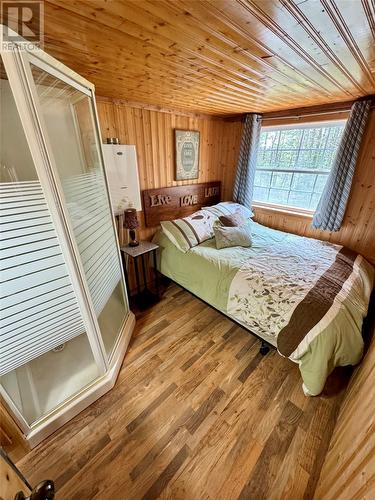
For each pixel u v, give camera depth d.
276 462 1.21
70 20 0.81
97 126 1.57
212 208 3.02
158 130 2.48
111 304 1.96
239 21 0.83
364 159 2.24
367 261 2.30
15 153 1.07
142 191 2.53
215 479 1.15
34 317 1.15
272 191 3.19
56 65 1.04
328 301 1.56
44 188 1.04
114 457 1.24
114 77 1.50
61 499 1.09
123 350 1.86
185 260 2.36
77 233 1.32
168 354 1.90
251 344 2.01
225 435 1.33
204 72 1.40
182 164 2.84
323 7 0.74
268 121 2.89
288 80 1.56
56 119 1.19
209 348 1.96
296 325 1.51
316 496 1.02
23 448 1.22
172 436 1.33
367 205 2.32
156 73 1.41
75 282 1.27
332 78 1.51
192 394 1.57
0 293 1.01
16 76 0.85
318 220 2.57
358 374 1.47
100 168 1.68
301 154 2.81
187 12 0.77
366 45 1.02
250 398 1.54
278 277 1.85
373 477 0.55
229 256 2.23
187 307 2.52
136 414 1.45
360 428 0.85
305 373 1.46
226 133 3.29
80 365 1.66
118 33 0.92
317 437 1.32
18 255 1.03
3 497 0.49
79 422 1.40
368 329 1.95
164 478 1.15
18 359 1.14
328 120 2.41
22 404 1.30
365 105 2.04
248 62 1.23
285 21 0.83
